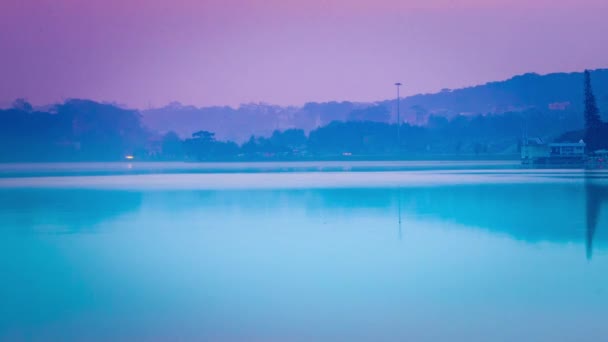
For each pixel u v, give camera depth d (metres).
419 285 28.25
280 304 25.61
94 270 32.34
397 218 51.34
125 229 46.66
